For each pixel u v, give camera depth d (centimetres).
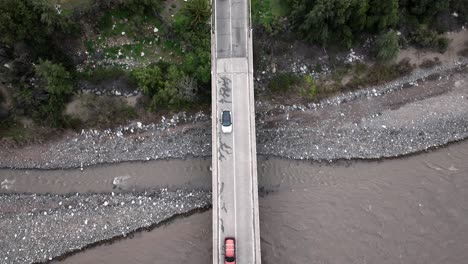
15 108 4478
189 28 4562
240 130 4147
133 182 4397
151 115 4612
